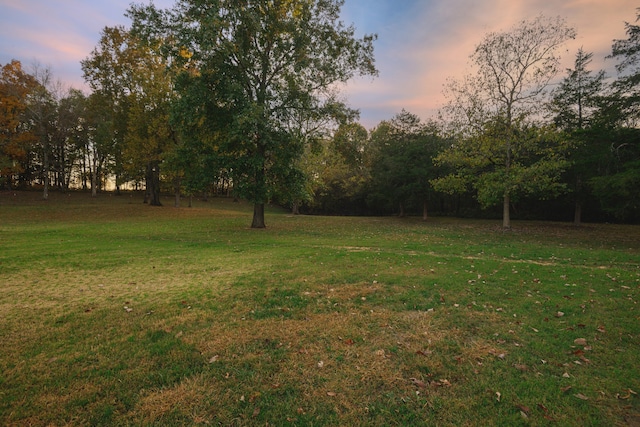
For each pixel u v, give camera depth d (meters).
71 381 3.53
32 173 48.31
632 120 16.44
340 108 18.20
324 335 4.62
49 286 7.19
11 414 3.00
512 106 20.39
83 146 41.38
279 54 18.45
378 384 3.51
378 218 33.03
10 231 16.42
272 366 3.83
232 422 2.95
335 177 39.91
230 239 15.05
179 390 3.38
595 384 3.48
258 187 17.75
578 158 22.11
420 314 5.42
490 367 3.82
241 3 16.84
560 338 4.55
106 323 5.07
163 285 7.25
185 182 19.50
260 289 6.81
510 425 2.91
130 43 32.06
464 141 21.89
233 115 16.17
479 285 7.04
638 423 2.93
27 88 32.72
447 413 3.06
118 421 2.94
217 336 4.60
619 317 5.29
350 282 7.33
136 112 29.88
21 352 4.16
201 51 15.91
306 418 2.99
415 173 29.14
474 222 28.44
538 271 8.39
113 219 24.03
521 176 18.92
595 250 12.57
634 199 16.62
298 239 15.16
